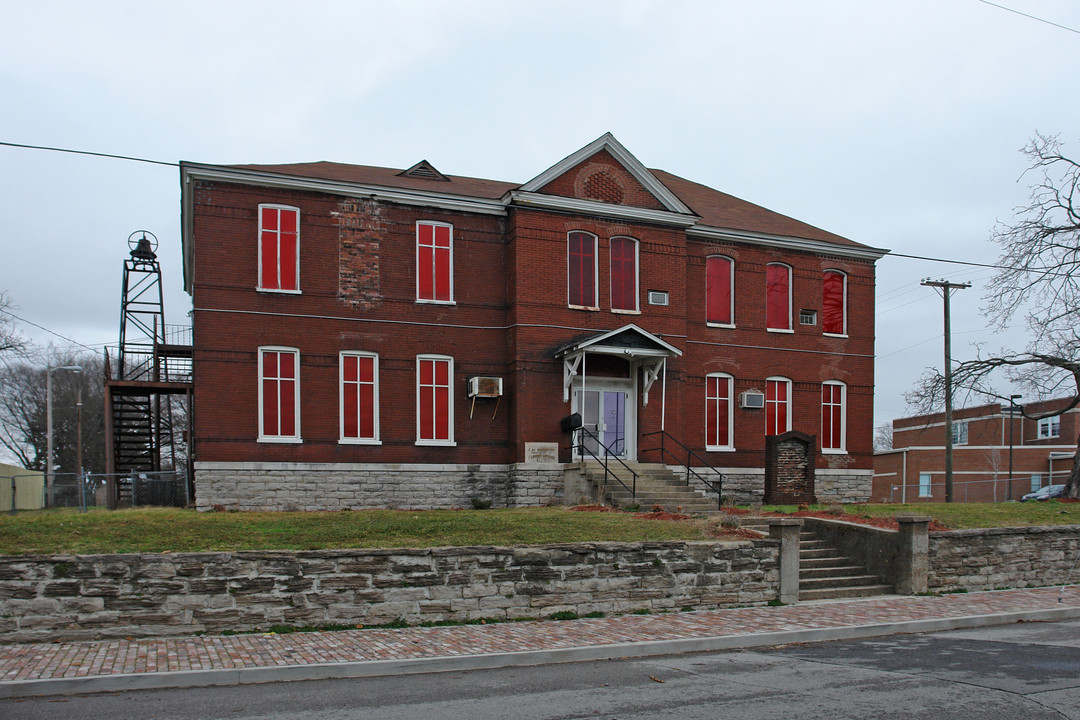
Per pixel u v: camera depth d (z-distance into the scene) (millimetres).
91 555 11273
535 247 25047
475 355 24984
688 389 27719
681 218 26781
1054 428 55750
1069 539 18875
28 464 64875
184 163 22156
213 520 14375
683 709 8359
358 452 23516
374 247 24234
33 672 9344
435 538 13875
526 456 24297
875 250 30734
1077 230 27859
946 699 8773
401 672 10023
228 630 11641
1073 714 8250
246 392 22531
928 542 16688
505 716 8094
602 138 25688
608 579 13703
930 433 63500
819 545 18047
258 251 22969
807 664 10578
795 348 29531
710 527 16141
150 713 8156
